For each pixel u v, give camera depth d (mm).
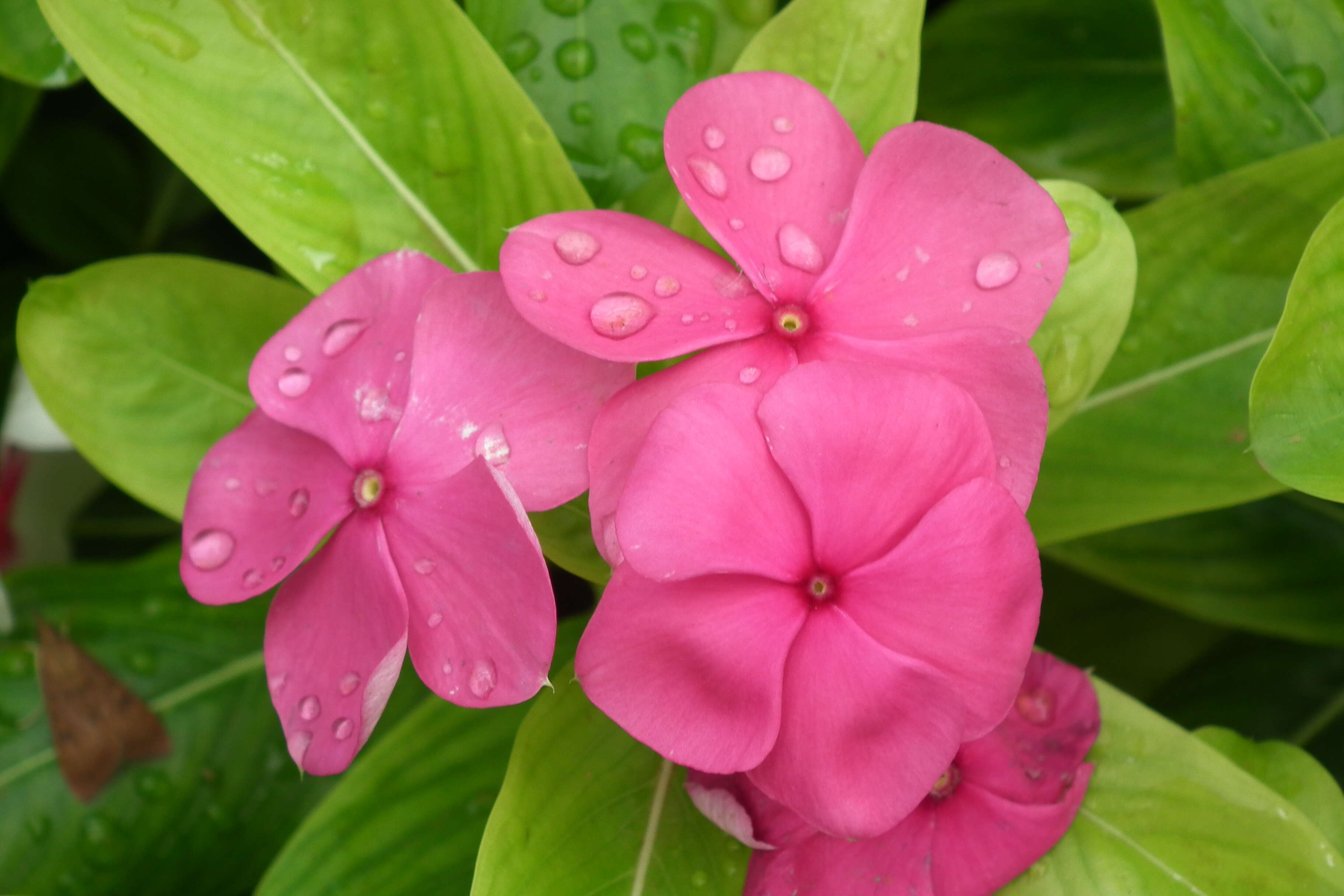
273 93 237
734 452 202
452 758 244
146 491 254
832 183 219
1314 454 216
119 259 250
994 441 210
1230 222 247
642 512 200
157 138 231
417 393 214
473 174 242
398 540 212
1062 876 222
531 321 208
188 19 234
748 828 213
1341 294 219
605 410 210
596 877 221
